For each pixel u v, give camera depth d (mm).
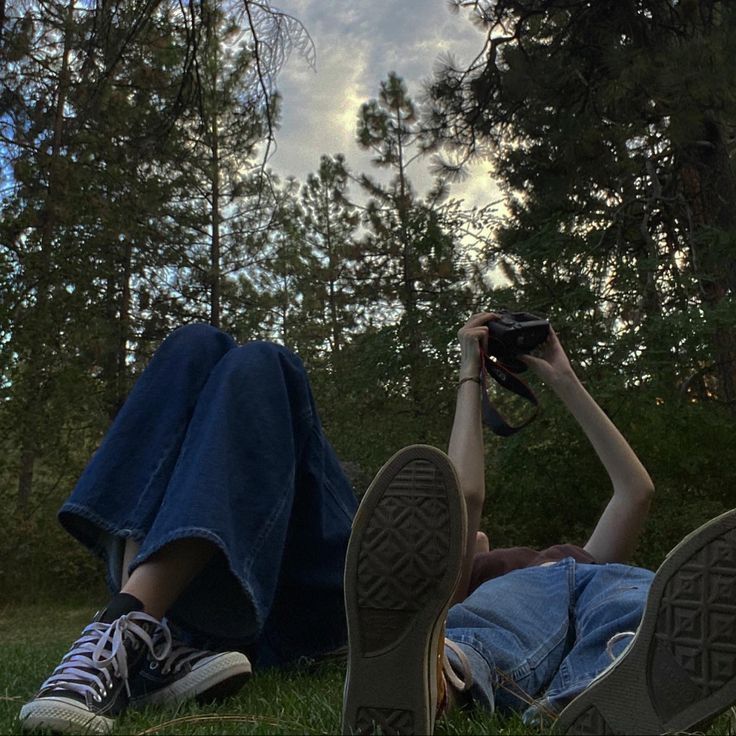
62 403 12008
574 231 8906
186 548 1308
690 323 6941
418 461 1098
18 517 11492
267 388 1457
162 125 7789
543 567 1645
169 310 15406
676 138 8422
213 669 1408
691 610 1018
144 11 6398
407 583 1066
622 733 1027
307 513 1702
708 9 8859
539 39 10016
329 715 1294
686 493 7988
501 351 1806
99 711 1194
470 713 1317
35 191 12164
